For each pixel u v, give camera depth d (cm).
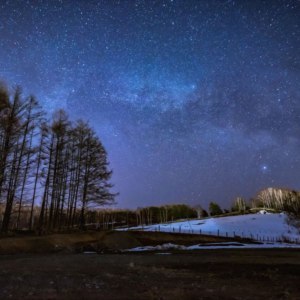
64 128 3388
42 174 3209
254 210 10194
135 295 755
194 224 8006
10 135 2753
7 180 2714
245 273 1200
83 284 890
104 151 3653
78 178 3544
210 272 1227
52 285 861
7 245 2142
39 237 2480
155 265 1488
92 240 2991
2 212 3259
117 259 1786
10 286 836
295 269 1330
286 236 6097
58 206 3462
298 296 773
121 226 8688
